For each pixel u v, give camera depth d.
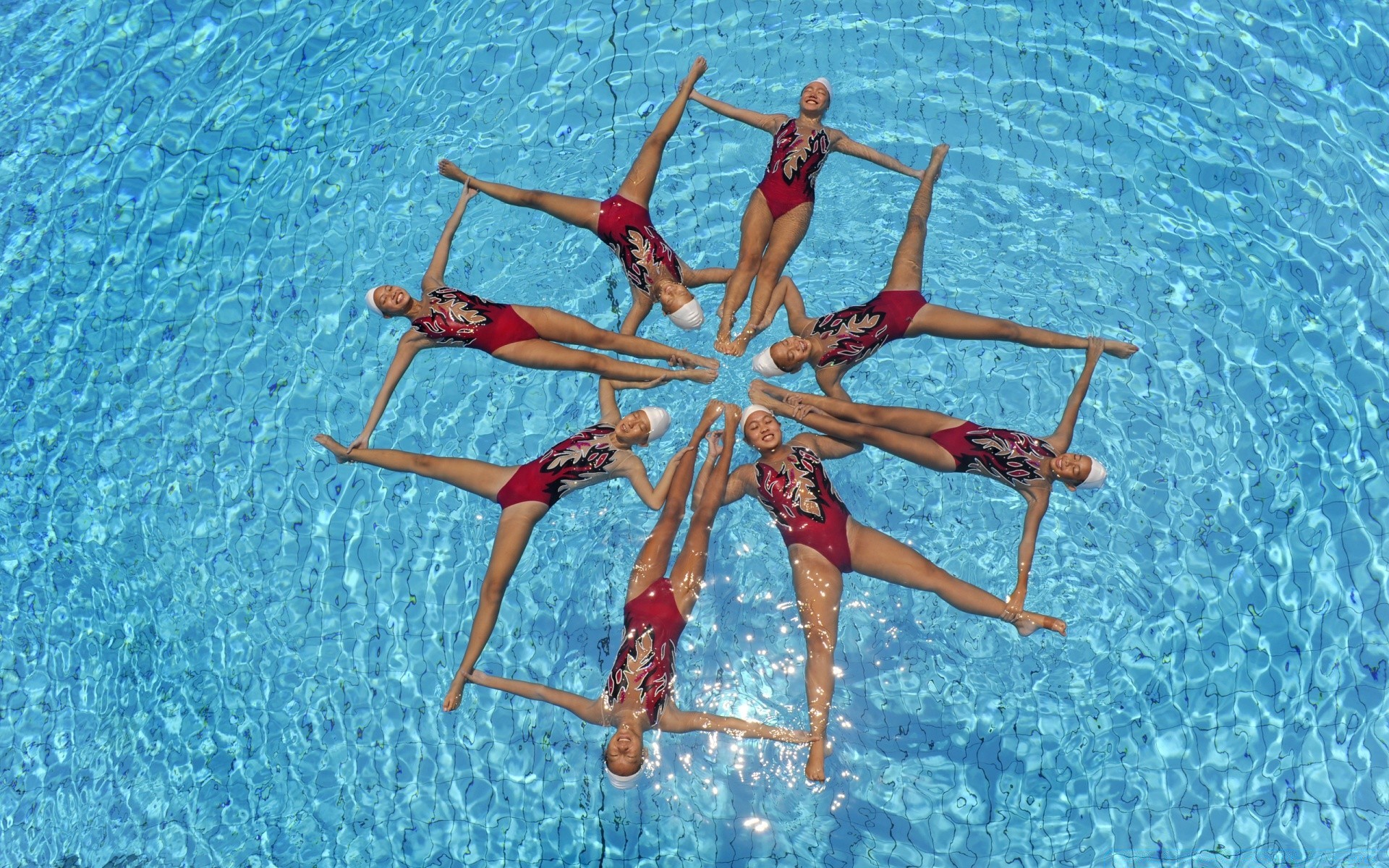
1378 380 5.25
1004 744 4.58
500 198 5.46
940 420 4.82
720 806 4.50
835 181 5.75
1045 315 5.40
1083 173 5.80
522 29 6.45
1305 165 5.79
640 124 6.05
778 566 4.79
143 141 6.18
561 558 4.98
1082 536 4.98
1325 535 4.93
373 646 4.90
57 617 5.02
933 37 6.25
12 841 4.60
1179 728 4.60
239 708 4.80
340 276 5.71
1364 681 4.65
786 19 6.37
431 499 5.19
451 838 4.53
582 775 4.60
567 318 5.09
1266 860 4.35
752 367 5.07
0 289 5.76
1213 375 5.29
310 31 6.51
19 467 5.33
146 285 5.75
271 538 5.13
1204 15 6.28
